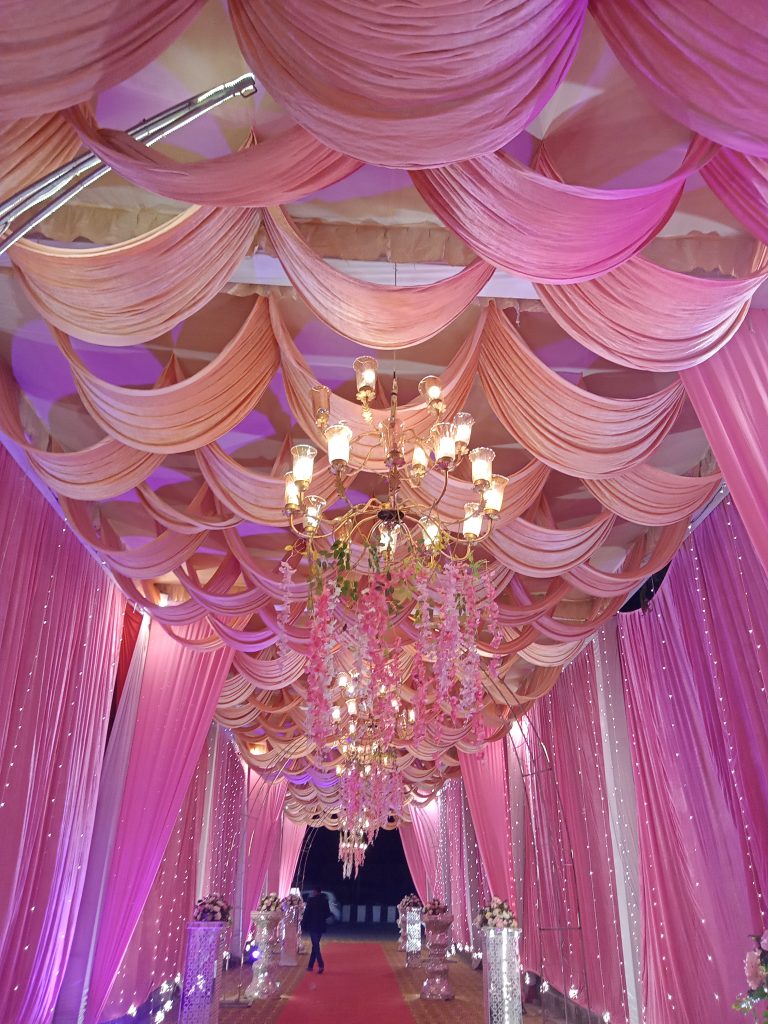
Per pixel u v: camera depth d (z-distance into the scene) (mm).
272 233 3150
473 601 3982
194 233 3092
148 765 7188
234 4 1945
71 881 6098
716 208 3467
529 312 4164
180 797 7195
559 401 3916
